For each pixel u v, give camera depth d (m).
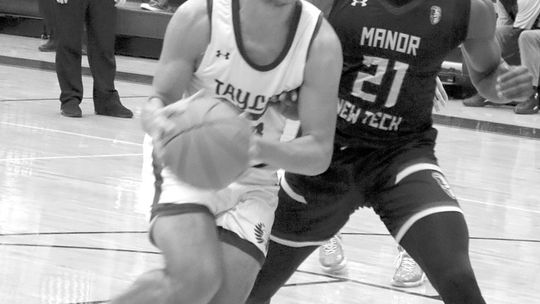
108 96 10.92
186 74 3.40
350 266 5.72
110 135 9.67
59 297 4.57
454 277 3.59
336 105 3.47
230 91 3.42
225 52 3.36
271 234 4.02
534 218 7.40
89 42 10.77
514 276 5.71
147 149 3.55
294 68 3.40
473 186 8.55
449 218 3.71
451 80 16.17
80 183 7.26
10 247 5.37
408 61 3.95
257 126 3.50
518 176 9.27
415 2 3.94
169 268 3.14
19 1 20.25
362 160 4.00
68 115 10.62
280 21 3.35
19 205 6.38
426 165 3.92
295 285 5.24
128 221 6.22
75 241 5.62
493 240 6.59
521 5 14.56
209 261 3.14
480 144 11.27
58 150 8.58
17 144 8.70
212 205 3.34
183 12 3.39
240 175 3.17
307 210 3.98
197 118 3.05
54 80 14.03
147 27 18.22
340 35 3.99
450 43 3.98
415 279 5.39
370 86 3.98
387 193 3.91
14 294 4.56
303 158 3.37
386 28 3.93
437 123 12.87
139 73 15.77
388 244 6.32
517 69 4.11
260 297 4.08
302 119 3.46
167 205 3.31
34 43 19.28
